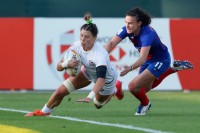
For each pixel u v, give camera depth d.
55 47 45.88
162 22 46.19
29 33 45.91
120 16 52.25
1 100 39.12
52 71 45.97
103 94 27.67
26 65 45.91
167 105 35.94
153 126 24.31
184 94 44.53
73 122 25.16
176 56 46.28
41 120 25.73
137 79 28.89
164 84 46.28
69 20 45.84
